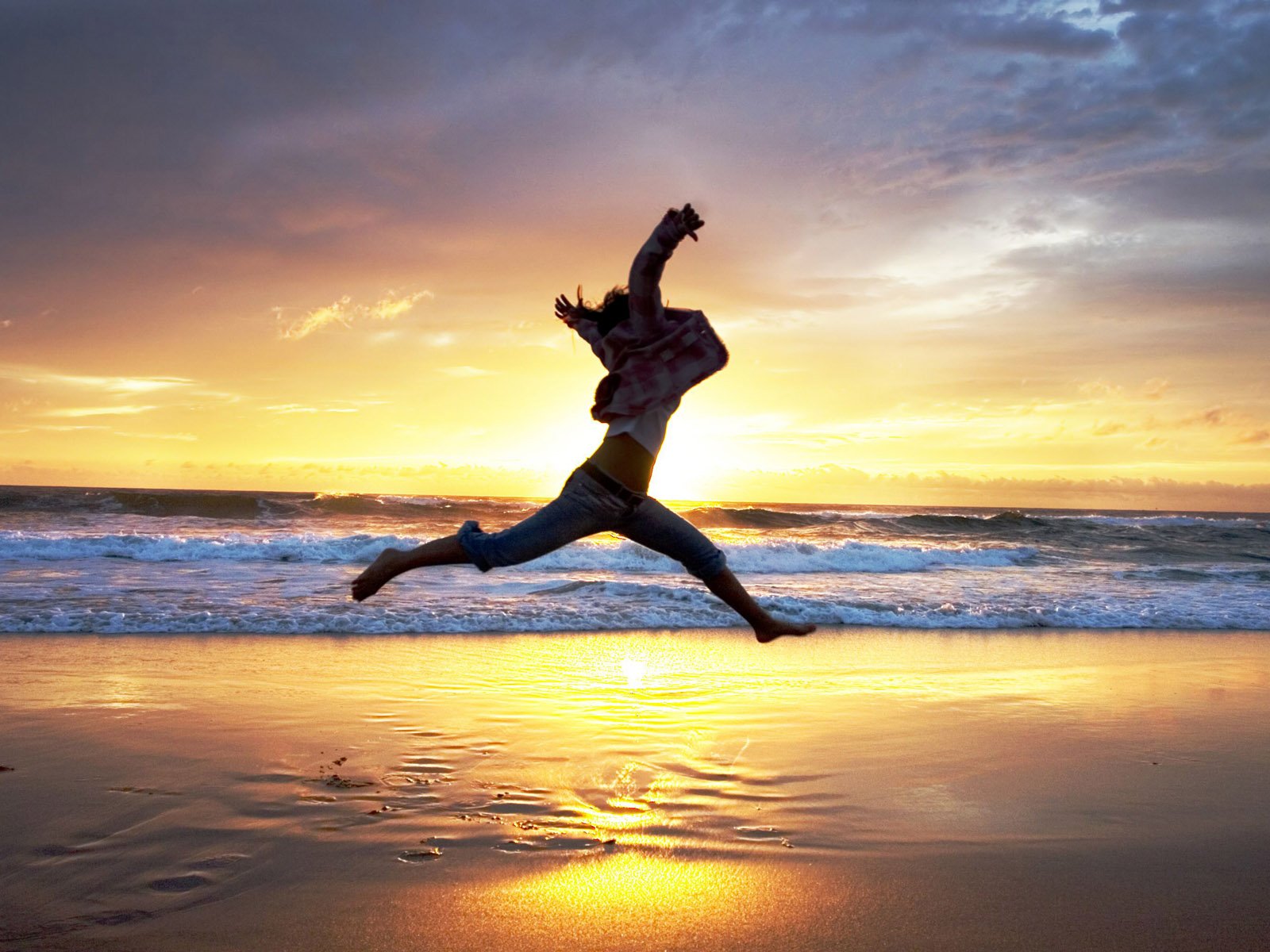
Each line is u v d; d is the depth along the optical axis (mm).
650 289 3178
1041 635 11797
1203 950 3504
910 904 3857
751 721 6918
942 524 34406
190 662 8398
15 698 6934
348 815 4742
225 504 29781
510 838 4496
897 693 8047
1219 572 20547
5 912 3580
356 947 3350
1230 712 7734
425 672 8320
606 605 12516
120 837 4367
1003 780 5668
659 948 3408
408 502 33656
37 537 17062
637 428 3312
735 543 21266
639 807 5004
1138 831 4816
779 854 4383
